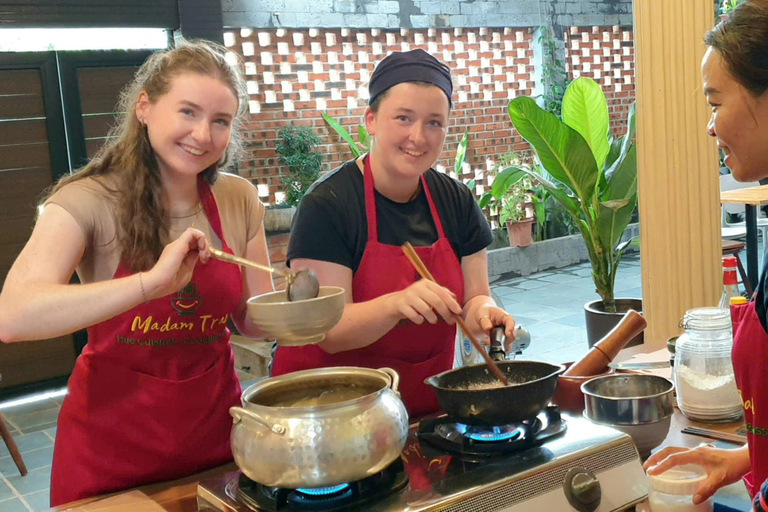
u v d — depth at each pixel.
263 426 1.12
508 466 1.21
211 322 1.69
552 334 5.94
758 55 1.07
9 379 5.41
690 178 2.85
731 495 1.30
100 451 1.63
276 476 1.09
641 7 2.85
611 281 4.00
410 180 1.86
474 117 8.62
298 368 1.90
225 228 1.77
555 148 3.78
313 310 1.31
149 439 1.64
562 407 1.64
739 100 1.12
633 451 1.31
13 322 1.40
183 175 1.67
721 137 1.17
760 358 1.24
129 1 5.60
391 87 1.70
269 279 1.87
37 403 5.36
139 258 1.60
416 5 7.98
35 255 1.49
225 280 1.69
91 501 1.39
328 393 1.31
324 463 1.08
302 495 1.17
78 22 5.39
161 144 1.53
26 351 5.47
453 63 8.43
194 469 1.68
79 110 5.59
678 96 2.82
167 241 1.64
